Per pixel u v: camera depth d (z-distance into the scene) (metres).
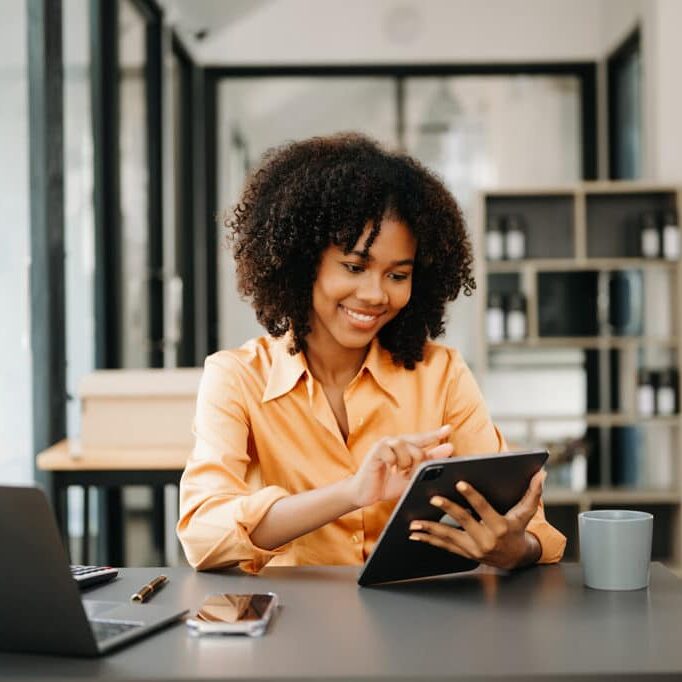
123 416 2.80
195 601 1.25
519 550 1.34
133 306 4.42
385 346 1.66
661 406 4.59
